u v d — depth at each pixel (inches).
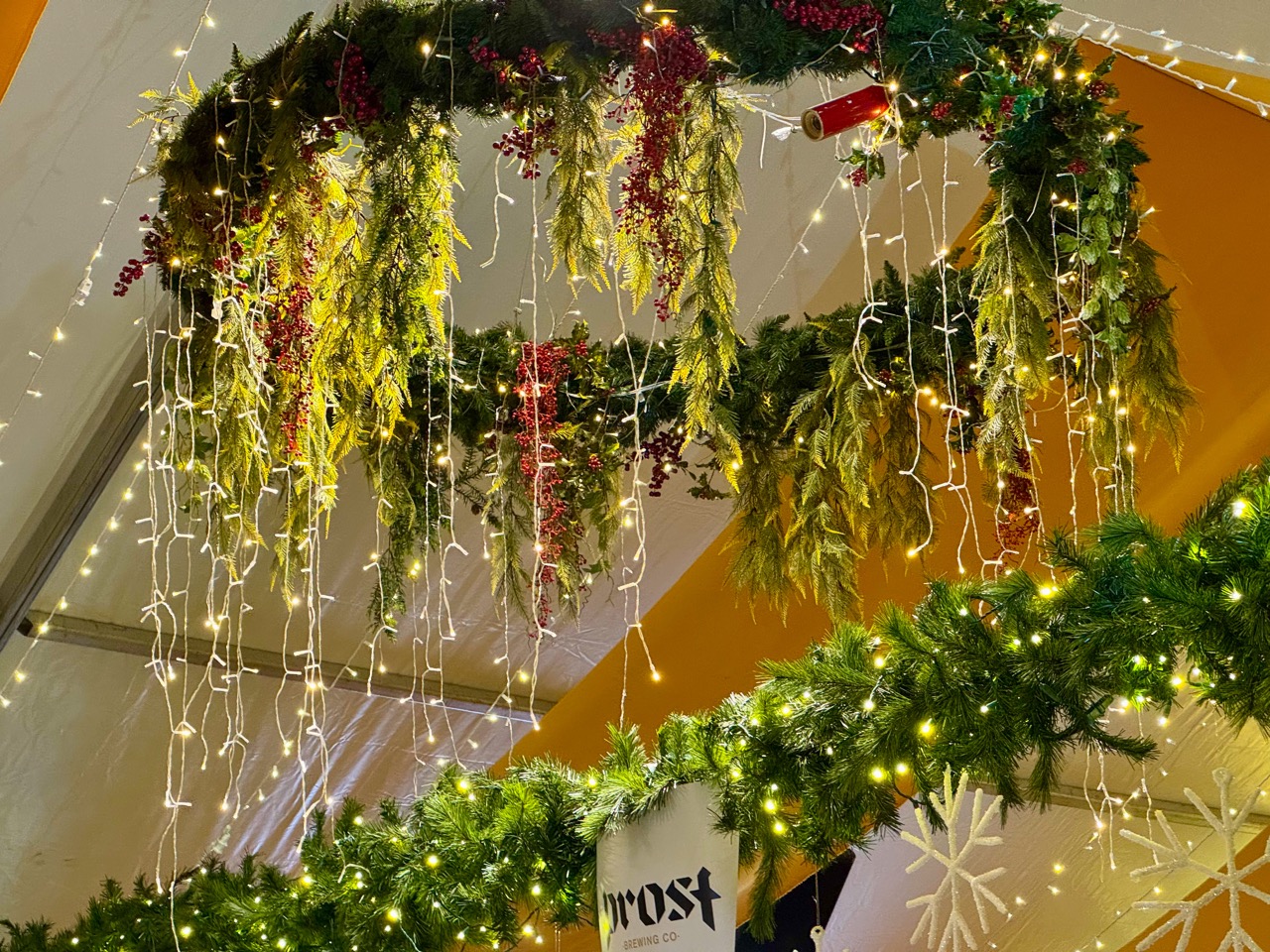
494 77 89.7
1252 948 51.2
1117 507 98.0
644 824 76.2
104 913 110.2
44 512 150.9
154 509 126.6
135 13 120.9
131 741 169.8
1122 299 98.6
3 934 123.4
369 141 94.0
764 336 117.6
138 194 131.8
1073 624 65.7
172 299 132.8
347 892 92.7
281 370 97.9
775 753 75.0
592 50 87.5
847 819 72.9
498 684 181.5
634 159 91.9
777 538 113.7
